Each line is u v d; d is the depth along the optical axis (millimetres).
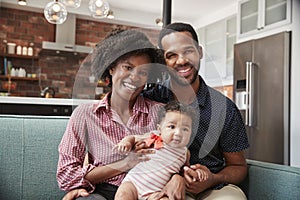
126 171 1224
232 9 5324
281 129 3496
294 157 3408
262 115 3736
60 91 6000
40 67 5879
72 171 1225
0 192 1437
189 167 1256
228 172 1432
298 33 3488
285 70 3498
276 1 3877
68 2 2818
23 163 1484
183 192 1181
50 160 1525
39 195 1483
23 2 5133
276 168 1397
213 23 5820
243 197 1359
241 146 1475
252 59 3922
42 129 1562
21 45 5781
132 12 6125
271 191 1384
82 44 6250
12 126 1520
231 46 5262
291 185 1312
